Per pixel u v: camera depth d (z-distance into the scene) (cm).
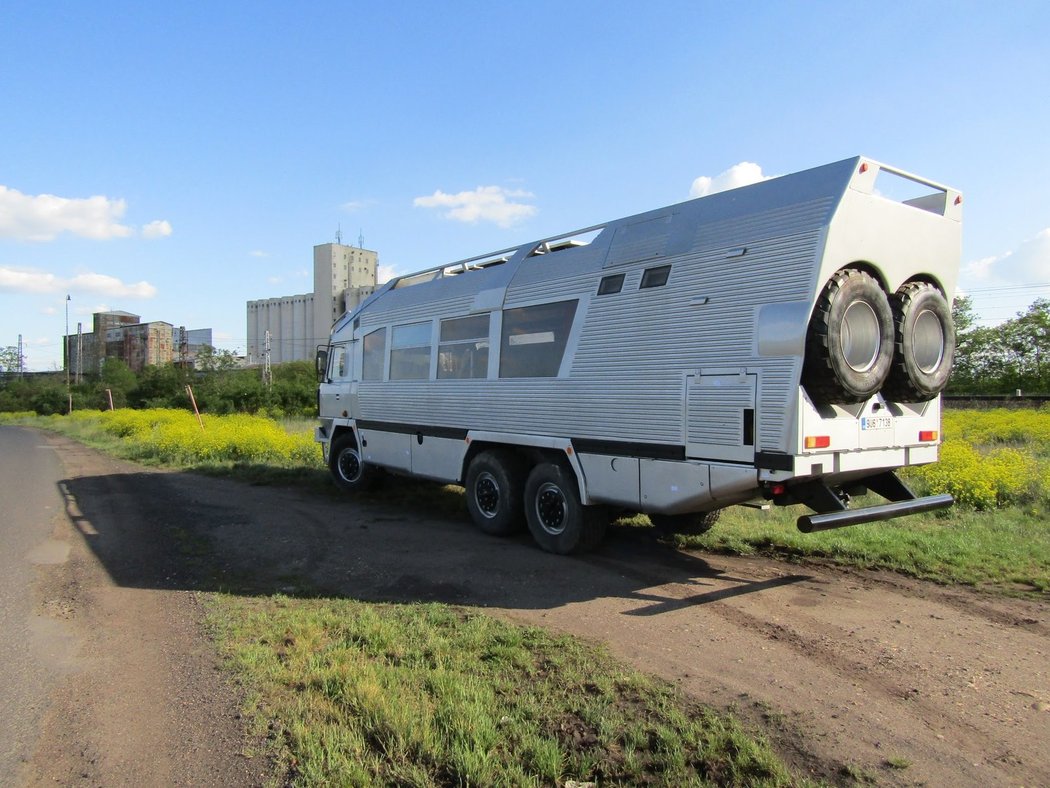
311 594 612
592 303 716
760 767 328
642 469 654
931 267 630
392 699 387
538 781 317
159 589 634
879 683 430
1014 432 2123
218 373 4459
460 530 889
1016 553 718
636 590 627
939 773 330
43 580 669
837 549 750
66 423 4153
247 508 1044
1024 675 442
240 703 396
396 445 1033
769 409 548
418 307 992
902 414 625
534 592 621
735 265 588
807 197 561
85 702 406
